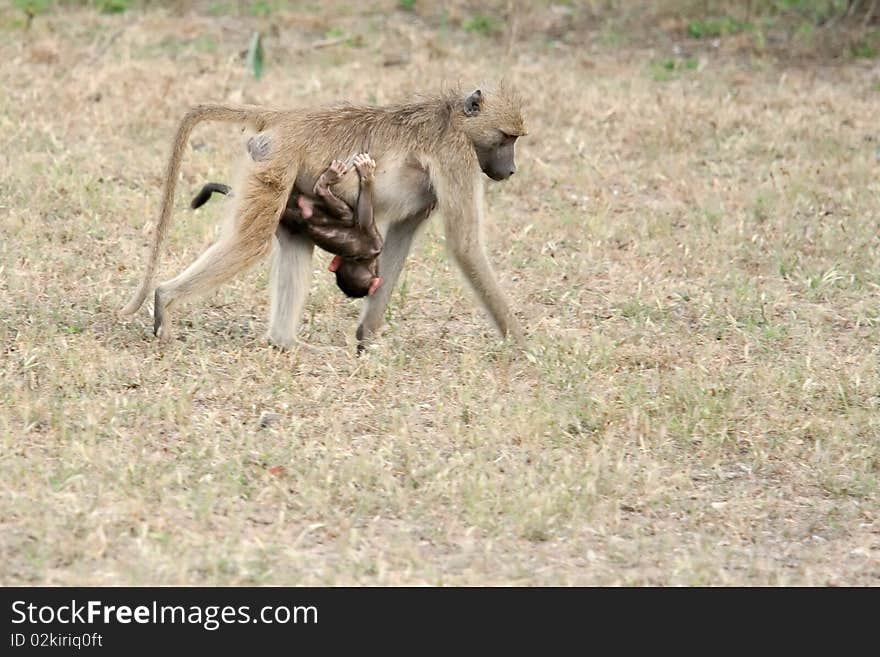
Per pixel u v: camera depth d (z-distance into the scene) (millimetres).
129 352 12102
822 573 9164
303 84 21531
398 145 12242
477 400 11625
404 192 12391
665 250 16047
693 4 26234
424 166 12312
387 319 13625
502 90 12438
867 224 17047
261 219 11898
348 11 26312
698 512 9977
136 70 21484
